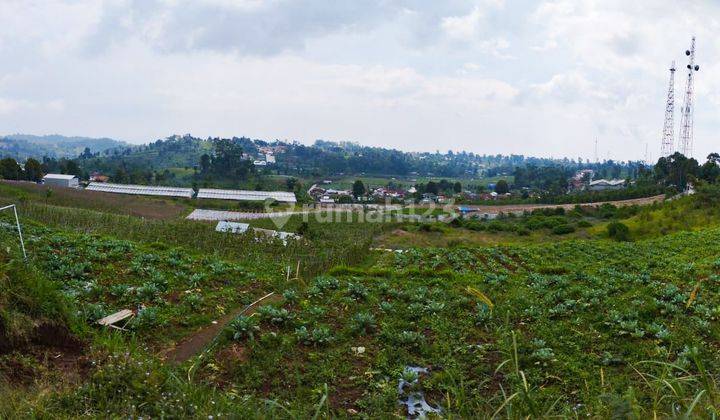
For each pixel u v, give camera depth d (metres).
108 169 137.88
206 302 14.83
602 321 14.22
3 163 81.75
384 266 23.77
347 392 10.28
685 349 11.65
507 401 7.22
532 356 11.73
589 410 8.93
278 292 17.11
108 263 17.75
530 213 68.62
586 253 28.56
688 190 75.44
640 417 7.16
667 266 22.48
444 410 9.30
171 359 11.18
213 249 24.55
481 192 119.50
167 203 71.38
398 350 12.08
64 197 57.34
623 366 11.67
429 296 16.64
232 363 10.91
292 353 11.62
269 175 143.62
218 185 111.44
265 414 7.93
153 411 7.73
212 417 7.43
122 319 12.34
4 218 23.20
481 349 12.34
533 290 18.02
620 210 61.22
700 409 7.11
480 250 28.09
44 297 10.09
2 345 9.01
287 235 30.36
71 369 9.03
